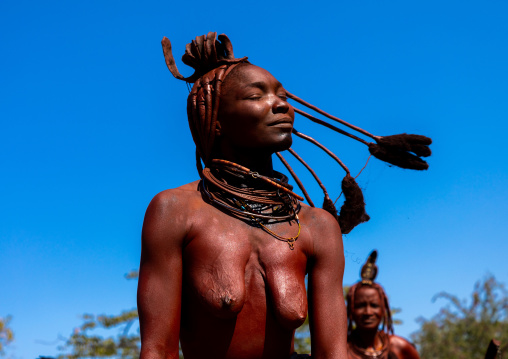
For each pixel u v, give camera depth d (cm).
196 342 350
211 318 345
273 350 348
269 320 346
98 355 1329
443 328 1867
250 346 344
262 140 360
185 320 354
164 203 350
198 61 391
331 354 356
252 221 355
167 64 403
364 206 442
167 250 346
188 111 386
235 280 339
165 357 338
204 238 347
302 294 348
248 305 346
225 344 344
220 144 377
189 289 349
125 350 1368
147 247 348
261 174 375
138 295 347
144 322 342
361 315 905
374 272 934
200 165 399
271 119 361
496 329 1795
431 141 436
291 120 370
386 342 912
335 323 361
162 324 340
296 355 361
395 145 433
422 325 1883
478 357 1794
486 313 1827
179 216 349
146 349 337
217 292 337
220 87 370
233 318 344
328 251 367
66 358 1309
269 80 366
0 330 1238
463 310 1858
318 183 442
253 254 351
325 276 366
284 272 349
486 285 1853
